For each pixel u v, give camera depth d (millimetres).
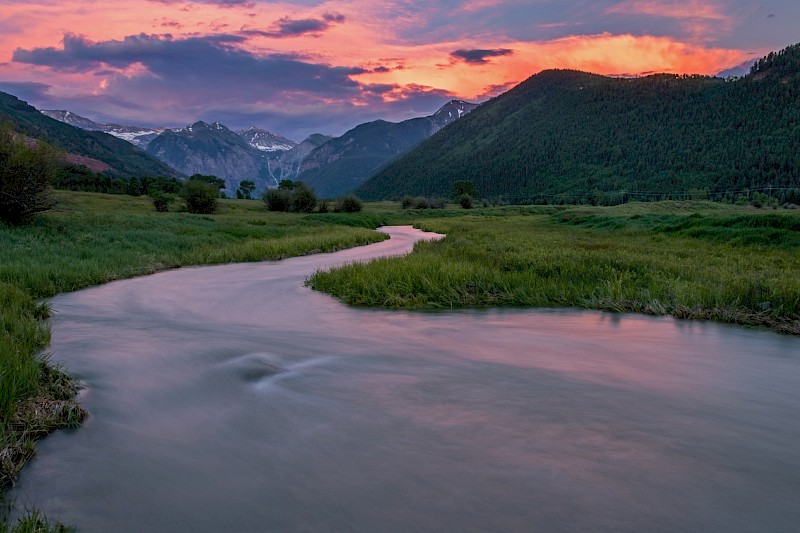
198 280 17109
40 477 3932
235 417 5074
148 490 3738
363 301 12125
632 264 14078
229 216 53344
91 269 16891
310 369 6684
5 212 25297
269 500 3572
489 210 105438
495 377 6285
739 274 13117
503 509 3367
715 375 6309
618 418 4902
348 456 4203
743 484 3645
